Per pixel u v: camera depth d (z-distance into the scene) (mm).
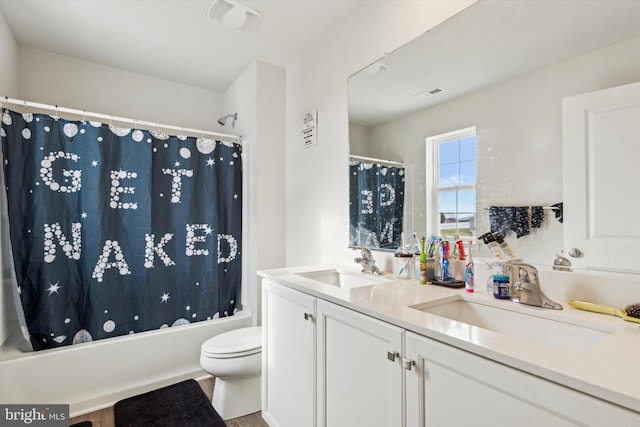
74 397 1823
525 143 1129
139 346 2029
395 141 1613
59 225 1901
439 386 794
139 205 2141
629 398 494
